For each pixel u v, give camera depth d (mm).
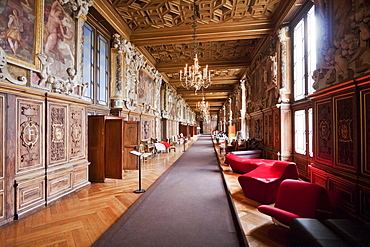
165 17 6625
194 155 10766
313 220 2174
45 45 3959
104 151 5590
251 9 6160
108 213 3520
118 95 7199
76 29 4855
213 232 2908
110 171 5617
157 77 12086
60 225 3086
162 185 5293
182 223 3182
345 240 1759
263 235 2707
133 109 8164
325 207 2869
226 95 22812
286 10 5590
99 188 4953
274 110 6605
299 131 5625
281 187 3127
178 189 4945
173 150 12930
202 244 2605
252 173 4355
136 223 3176
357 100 2979
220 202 4082
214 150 13039
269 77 7145
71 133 4645
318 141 4039
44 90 3867
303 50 5395
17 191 3291
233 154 6828
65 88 4375
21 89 3328
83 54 5172
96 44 6277
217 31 7051
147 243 2623
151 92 11227
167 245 2584
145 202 4078
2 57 3025
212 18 6648
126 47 7426
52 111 4074
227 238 2750
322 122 3887
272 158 6664
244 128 13773
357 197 2949
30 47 3590
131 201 4086
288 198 2969
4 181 3119
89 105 5863
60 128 4277
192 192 4719
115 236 2791
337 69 3379
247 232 2787
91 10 5594
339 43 3320
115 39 7047
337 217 3070
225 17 6633
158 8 6121
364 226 1906
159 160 9031
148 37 7559
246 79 11867
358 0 2904
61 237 2748
